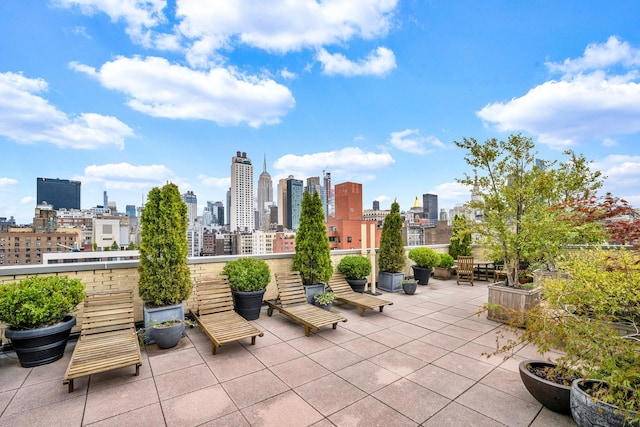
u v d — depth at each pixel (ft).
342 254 30.37
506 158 21.53
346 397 10.75
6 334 12.73
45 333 13.06
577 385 8.95
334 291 24.76
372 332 17.98
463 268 33.86
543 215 19.43
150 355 14.49
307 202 25.45
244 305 20.13
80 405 10.19
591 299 9.27
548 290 10.39
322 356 14.43
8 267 14.96
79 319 16.80
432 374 12.56
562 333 9.17
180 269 17.61
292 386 11.55
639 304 9.05
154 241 17.02
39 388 11.32
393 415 9.65
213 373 12.62
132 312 15.67
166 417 9.53
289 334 17.62
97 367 11.12
